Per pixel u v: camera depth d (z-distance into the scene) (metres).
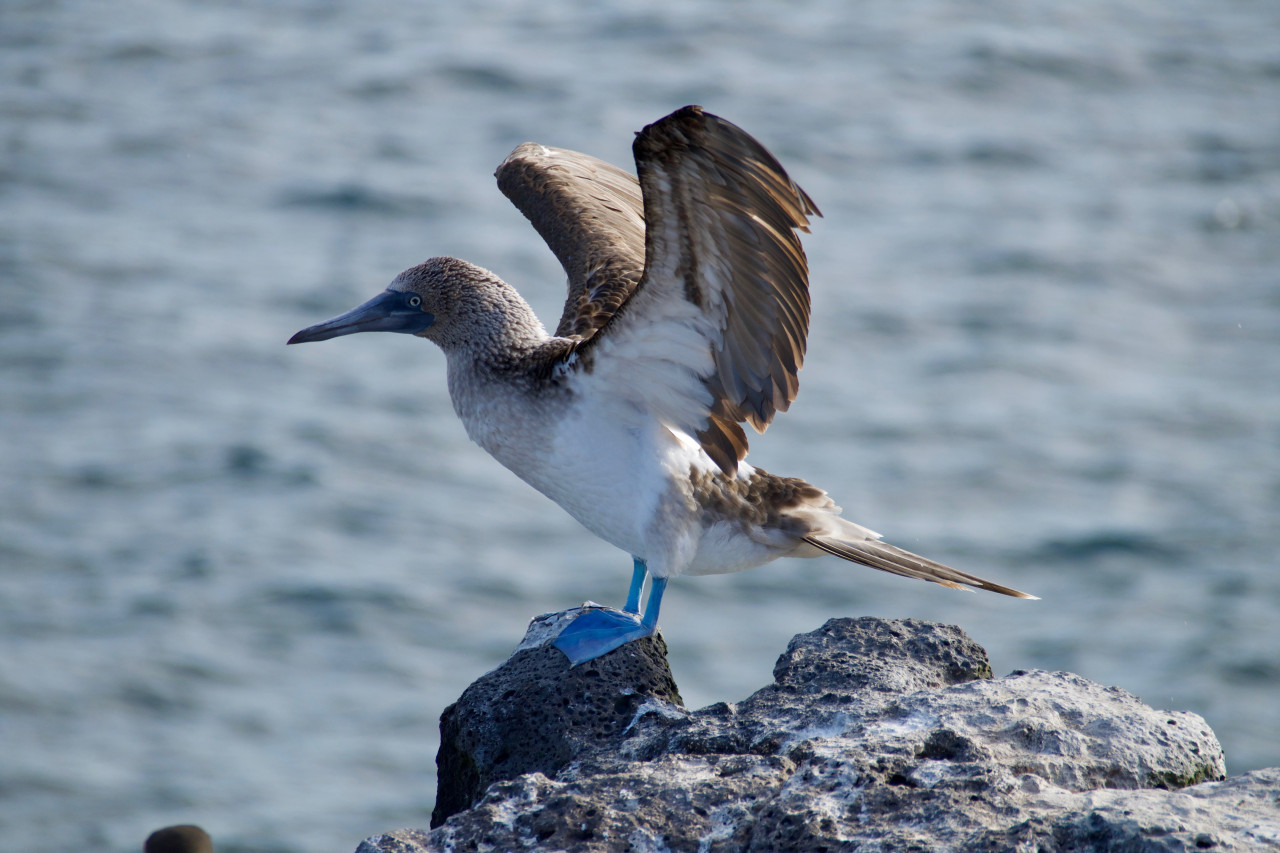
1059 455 34.03
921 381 37.69
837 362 38.62
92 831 22.11
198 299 40.88
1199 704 25.41
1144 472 33.34
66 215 46.81
